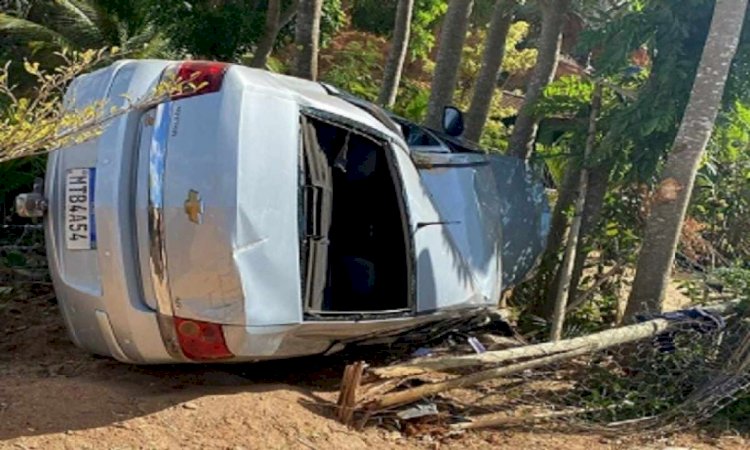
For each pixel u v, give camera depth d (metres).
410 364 5.28
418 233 5.75
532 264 7.43
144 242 4.75
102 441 4.43
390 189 5.98
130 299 4.78
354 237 6.11
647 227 7.27
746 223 8.96
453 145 7.23
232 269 4.67
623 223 8.66
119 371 5.66
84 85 5.25
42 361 6.01
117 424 4.62
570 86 8.86
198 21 12.02
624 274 8.85
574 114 8.89
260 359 5.12
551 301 8.59
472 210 6.44
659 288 7.12
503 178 7.43
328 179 5.54
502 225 7.17
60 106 4.83
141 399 4.97
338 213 6.15
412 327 5.85
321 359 6.44
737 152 8.94
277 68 15.08
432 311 5.77
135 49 13.67
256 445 4.63
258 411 4.96
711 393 5.89
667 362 6.20
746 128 8.41
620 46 7.84
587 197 8.50
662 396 6.07
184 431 4.65
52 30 14.58
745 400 6.03
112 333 4.94
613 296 8.69
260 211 4.79
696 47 7.73
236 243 4.68
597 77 8.01
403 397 5.21
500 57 10.88
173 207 4.71
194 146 4.79
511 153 9.55
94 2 14.51
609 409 5.86
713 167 8.96
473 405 5.73
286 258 4.88
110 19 14.48
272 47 12.91
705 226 8.98
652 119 7.61
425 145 6.91
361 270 5.97
